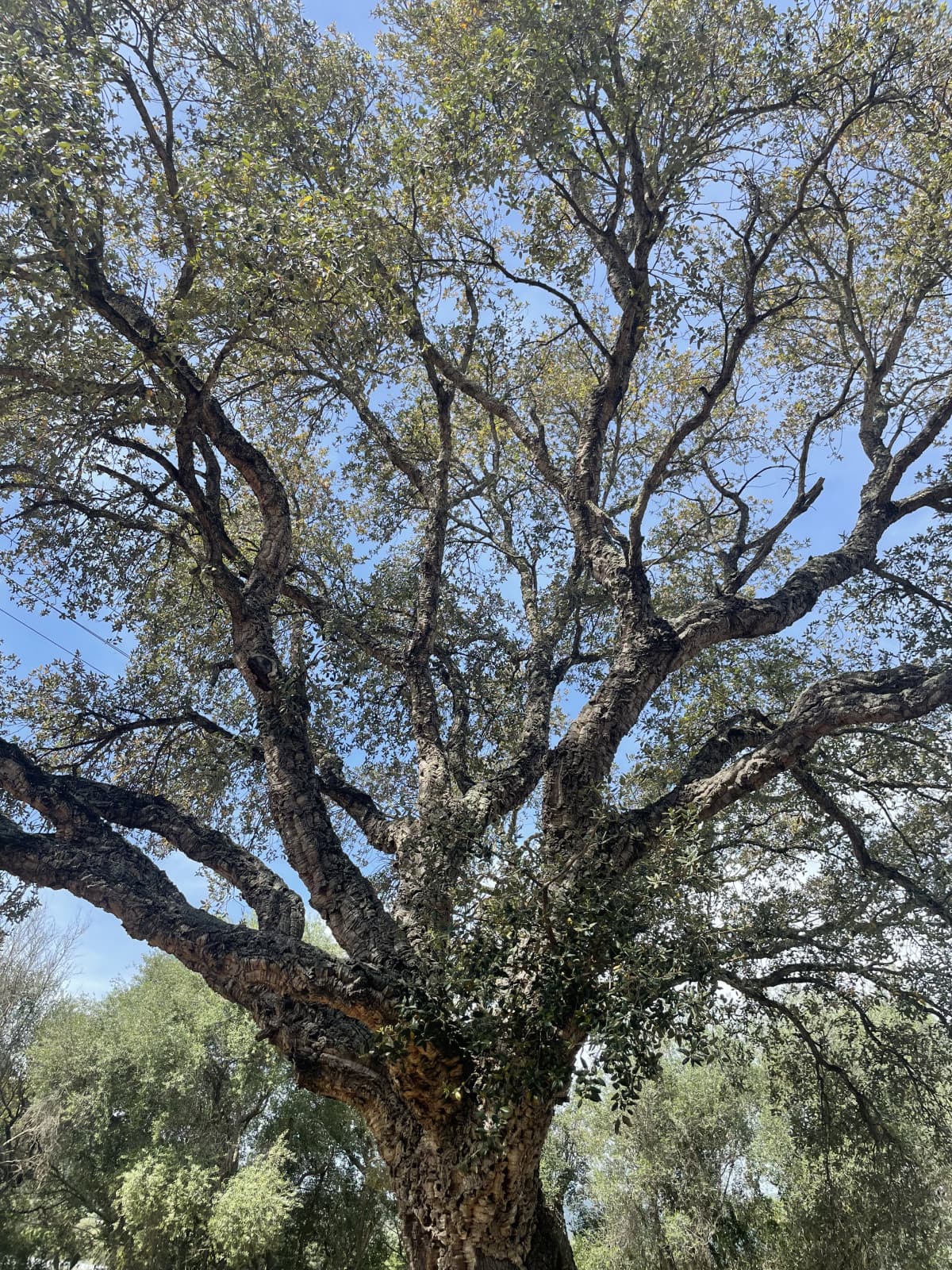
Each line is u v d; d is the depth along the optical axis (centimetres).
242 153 646
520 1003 484
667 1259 1841
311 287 632
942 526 925
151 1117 1944
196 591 975
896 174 853
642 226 795
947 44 771
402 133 783
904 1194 1048
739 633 766
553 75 718
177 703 923
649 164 799
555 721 1236
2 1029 2172
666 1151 1881
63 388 611
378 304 736
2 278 561
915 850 925
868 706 642
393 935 570
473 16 866
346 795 780
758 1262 1758
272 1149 1719
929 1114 978
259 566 754
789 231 937
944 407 906
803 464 886
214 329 648
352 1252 1894
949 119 805
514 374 1045
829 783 923
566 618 964
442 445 896
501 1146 504
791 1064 1063
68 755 910
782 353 1106
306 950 533
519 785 714
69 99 591
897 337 906
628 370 868
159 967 2161
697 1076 1930
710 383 1118
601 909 476
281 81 870
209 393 680
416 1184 546
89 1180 1912
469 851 564
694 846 521
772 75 757
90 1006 2317
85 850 629
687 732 854
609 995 455
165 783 964
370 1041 553
